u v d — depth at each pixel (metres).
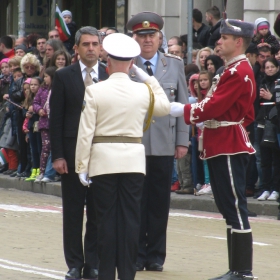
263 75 48.22
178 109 27.23
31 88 57.97
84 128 24.97
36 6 85.25
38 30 85.25
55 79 28.30
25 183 59.56
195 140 51.44
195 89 49.06
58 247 34.44
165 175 30.38
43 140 56.88
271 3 64.81
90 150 25.17
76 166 25.12
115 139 25.12
